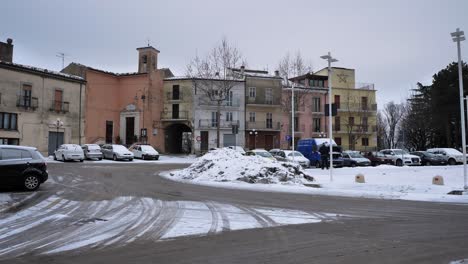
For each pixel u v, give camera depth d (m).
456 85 49.25
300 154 31.47
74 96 45.38
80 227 8.45
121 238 7.45
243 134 54.66
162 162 39.81
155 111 54.00
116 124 54.16
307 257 6.18
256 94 55.41
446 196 13.77
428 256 6.23
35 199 12.51
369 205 12.07
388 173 23.86
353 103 60.38
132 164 34.47
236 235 7.77
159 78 54.94
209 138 53.59
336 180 20.41
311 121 58.28
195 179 21.05
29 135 40.09
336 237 7.60
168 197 13.56
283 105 54.28
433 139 61.12
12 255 6.24
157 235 7.73
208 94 49.31
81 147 37.50
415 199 13.57
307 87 55.94
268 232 8.05
